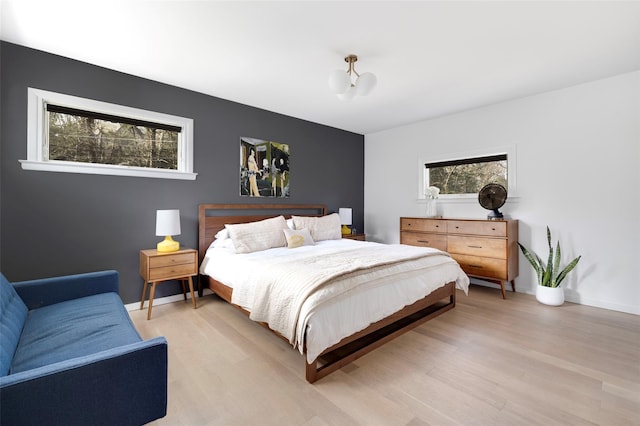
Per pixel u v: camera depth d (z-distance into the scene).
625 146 2.94
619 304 2.99
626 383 1.75
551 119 3.38
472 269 3.65
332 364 1.89
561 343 2.27
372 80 2.42
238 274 2.56
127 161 3.02
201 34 2.25
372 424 1.42
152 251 2.95
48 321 1.67
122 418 1.10
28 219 2.46
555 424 1.42
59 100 2.58
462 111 4.11
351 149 5.25
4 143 2.36
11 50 2.38
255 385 1.74
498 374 1.85
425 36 2.27
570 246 3.28
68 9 1.95
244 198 3.84
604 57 2.59
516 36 2.26
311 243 3.65
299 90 3.37
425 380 1.79
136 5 1.91
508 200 3.72
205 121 3.48
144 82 3.03
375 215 5.31
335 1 1.87
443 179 4.46
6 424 0.89
